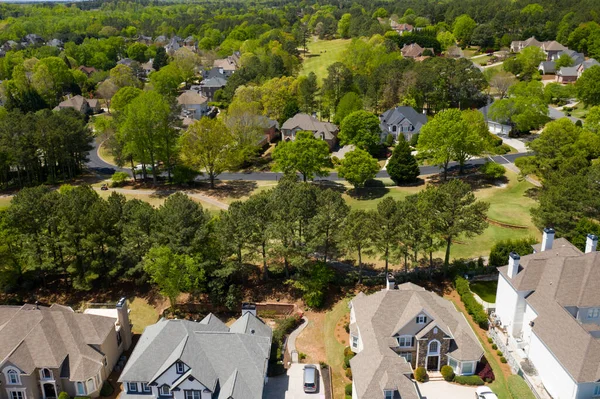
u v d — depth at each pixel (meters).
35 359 53.75
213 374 51.00
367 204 100.75
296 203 70.69
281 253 70.88
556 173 87.56
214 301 69.56
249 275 76.38
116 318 61.81
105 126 147.00
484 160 117.75
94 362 55.41
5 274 71.31
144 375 51.66
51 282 77.44
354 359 54.12
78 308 71.50
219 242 70.31
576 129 102.88
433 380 55.34
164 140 114.75
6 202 107.69
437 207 69.88
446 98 151.00
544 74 185.38
